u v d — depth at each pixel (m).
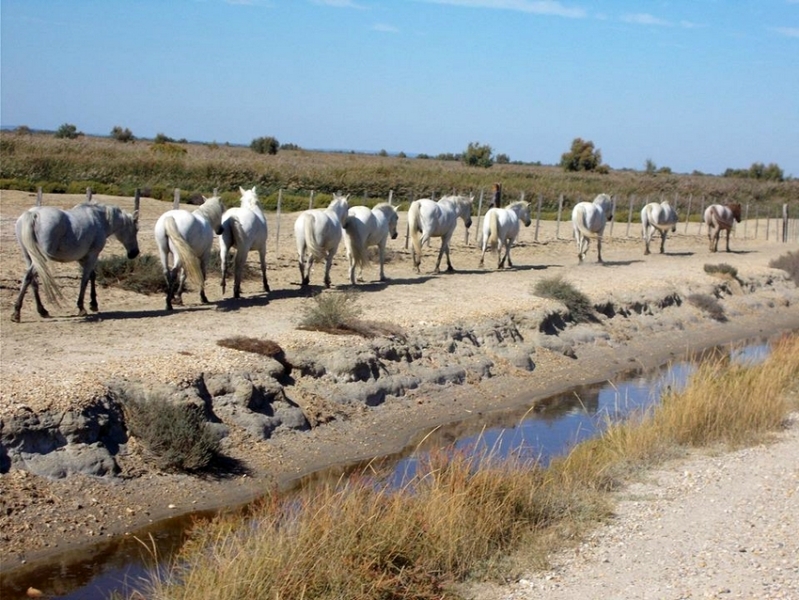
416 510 7.85
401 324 16.16
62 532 8.75
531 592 7.15
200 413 11.12
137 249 15.98
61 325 14.16
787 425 13.01
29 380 10.42
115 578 8.04
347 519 7.36
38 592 7.64
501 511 8.36
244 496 10.23
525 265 27.50
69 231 14.10
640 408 13.11
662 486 10.04
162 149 61.81
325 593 6.61
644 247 36.59
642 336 21.42
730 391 12.99
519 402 15.43
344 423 12.85
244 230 17.56
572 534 8.45
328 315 15.04
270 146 85.81
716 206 36.12
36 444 9.48
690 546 8.16
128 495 9.63
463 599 7.02
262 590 6.38
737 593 7.05
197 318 15.52
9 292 16.31
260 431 11.62
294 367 13.38
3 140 50.53
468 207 29.36
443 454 9.35
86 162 47.56
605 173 91.19
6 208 27.59
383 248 21.81
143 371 11.45
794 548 8.10
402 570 7.11
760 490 9.88
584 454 10.88
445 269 25.28
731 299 26.66
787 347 17.81
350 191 52.62
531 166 108.50
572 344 19.02
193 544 7.69
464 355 16.30
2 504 8.75
